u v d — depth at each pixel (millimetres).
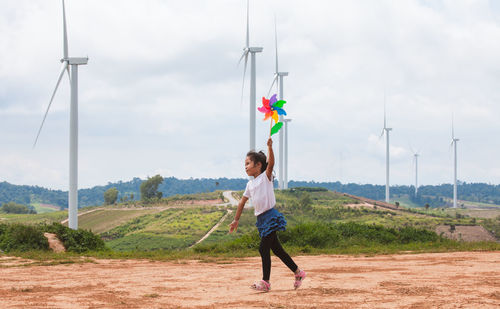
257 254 16031
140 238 113750
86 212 165375
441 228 109438
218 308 4996
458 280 7082
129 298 5742
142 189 182500
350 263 11836
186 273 9375
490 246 17656
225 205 164875
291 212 125562
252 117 73812
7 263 13023
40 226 19875
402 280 7188
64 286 7020
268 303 5211
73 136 50781
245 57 73562
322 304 5090
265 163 6387
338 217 124312
